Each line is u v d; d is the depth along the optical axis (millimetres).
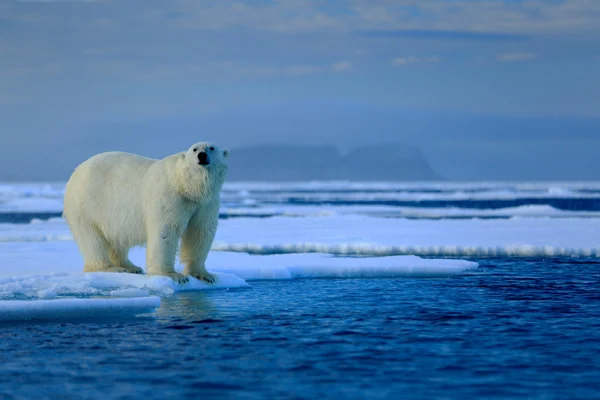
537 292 32312
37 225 83000
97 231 31891
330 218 88500
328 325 24609
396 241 55188
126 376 18625
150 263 30094
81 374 18797
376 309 27766
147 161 31688
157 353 20844
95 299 26266
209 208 30547
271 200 195250
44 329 24000
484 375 18719
